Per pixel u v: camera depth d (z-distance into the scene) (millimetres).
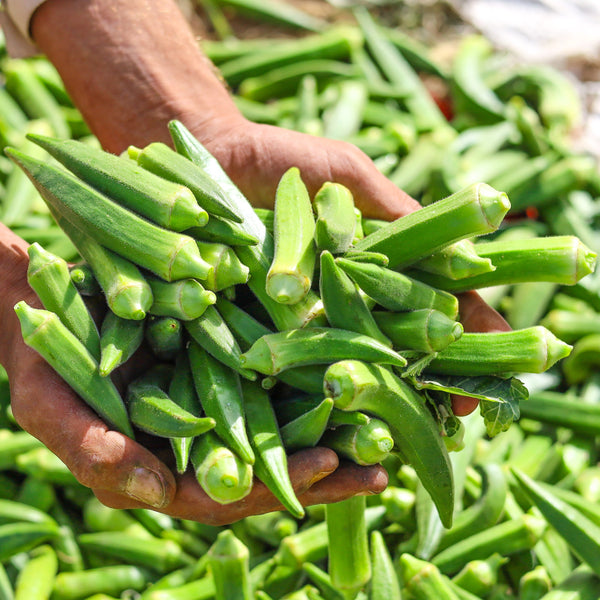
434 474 750
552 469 921
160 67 886
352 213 771
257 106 1229
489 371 744
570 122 1246
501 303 1026
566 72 1383
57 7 885
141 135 891
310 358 721
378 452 713
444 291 754
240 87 1327
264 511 733
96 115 901
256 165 845
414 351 733
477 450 929
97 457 704
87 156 755
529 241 760
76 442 708
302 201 757
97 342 733
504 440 940
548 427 958
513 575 874
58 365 717
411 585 832
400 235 748
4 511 888
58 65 903
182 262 722
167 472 710
